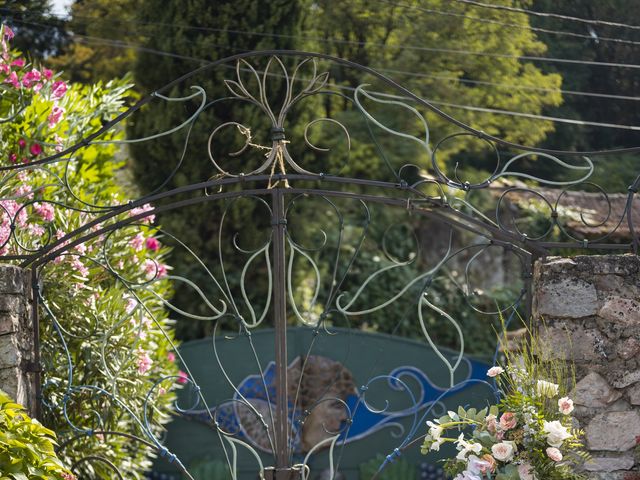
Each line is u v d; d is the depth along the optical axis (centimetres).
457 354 743
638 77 1306
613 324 427
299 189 444
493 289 1056
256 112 854
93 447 547
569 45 1287
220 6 863
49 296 524
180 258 855
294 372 735
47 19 1220
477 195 1167
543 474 404
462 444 416
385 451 737
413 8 1141
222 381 724
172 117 848
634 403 424
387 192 1112
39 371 443
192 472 708
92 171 650
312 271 936
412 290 1055
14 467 371
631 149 429
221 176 443
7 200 458
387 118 1168
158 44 870
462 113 1172
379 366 742
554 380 427
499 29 1177
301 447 729
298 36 886
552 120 1166
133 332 551
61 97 629
